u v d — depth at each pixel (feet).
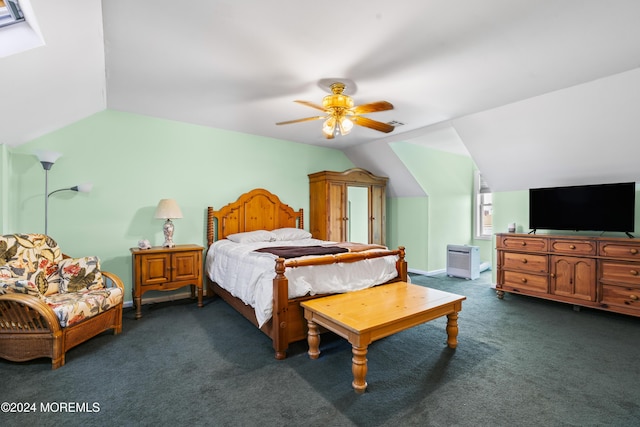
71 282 9.11
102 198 11.68
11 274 8.03
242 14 6.03
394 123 13.16
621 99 9.23
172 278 11.51
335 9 5.87
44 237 9.42
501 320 10.71
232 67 8.23
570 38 6.85
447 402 5.99
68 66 7.38
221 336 9.29
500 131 12.29
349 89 9.65
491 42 7.02
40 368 7.29
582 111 10.10
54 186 10.82
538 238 12.59
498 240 13.79
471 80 9.02
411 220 19.20
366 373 6.82
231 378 6.89
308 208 17.26
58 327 7.36
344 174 16.71
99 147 11.59
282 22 6.29
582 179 12.48
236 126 13.87
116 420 5.49
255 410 5.78
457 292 14.53
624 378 6.87
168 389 6.46
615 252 10.73
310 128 14.17
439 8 5.83
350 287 9.23
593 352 8.17
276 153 16.06
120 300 9.43
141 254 10.93
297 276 8.37
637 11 5.87
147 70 8.41
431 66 8.16
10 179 9.98
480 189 20.94
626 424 5.37
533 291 12.73
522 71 8.47
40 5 5.19
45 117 9.43
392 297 8.41
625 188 11.26
